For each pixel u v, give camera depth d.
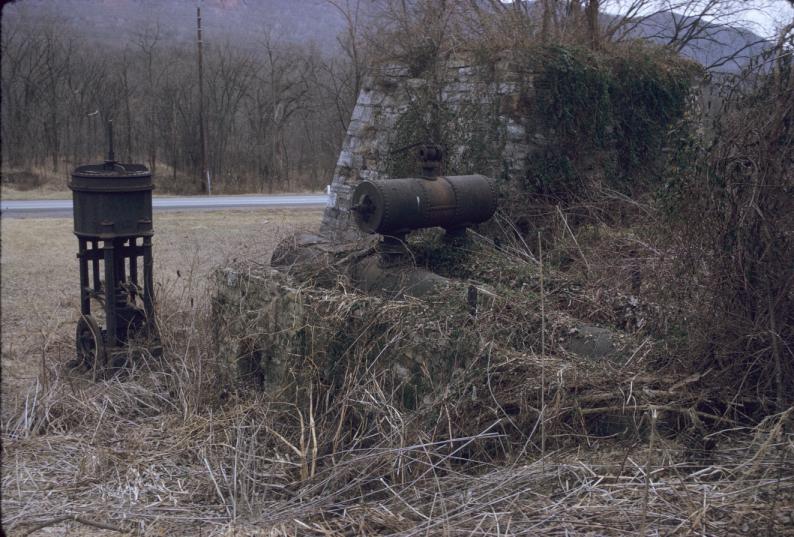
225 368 7.15
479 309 5.38
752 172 4.10
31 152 29.28
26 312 9.84
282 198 26.61
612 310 5.71
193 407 6.39
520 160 8.75
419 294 6.16
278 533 3.71
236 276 7.29
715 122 4.39
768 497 3.35
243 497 4.27
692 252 4.49
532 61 8.80
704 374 4.17
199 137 33.03
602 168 9.17
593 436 4.20
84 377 7.38
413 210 6.58
